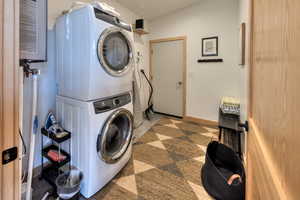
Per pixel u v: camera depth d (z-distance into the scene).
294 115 0.38
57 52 1.75
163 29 4.13
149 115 4.33
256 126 0.82
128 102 1.89
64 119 1.70
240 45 2.37
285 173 0.43
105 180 1.65
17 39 0.62
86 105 1.45
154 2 3.32
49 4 1.83
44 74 1.83
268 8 0.62
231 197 1.39
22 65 1.26
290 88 0.41
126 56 1.85
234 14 3.21
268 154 0.60
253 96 0.91
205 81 3.68
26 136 1.71
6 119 0.60
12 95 0.61
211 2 3.43
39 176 1.78
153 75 4.46
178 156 2.26
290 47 0.41
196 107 3.85
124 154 1.94
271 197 0.54
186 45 3.85
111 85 1.64
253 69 0.90
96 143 1.50
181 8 3.77
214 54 3.50
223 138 2.84
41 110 1.83
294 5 0.39
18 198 0.67
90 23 1.38
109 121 1.59
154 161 2.13
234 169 1.77
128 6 3.39
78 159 1.57
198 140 2.79
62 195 1.37
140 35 4.03
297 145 0.36
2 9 0.57
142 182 1.74
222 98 3.26
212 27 3.47
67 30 1.58
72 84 1.59
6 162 0.61
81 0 2.19
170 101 4.25
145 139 2.82
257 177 0.77
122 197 1.53
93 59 1.42
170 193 1.59
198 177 1.82
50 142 1.92
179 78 4.05
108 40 1.59
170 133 3.11
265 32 0.66
